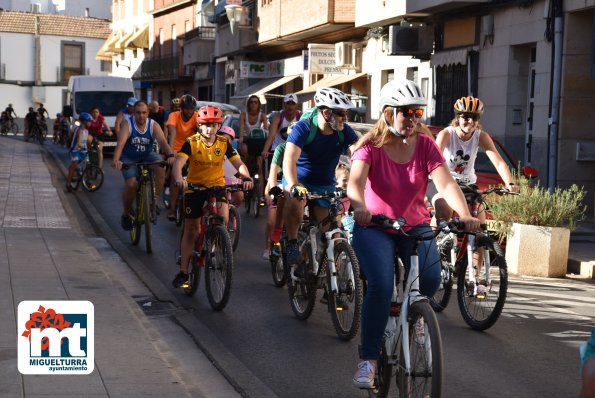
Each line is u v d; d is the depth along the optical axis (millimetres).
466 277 10969
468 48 29281
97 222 20500
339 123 10750
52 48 99812
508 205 15234
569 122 24344
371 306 7367
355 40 40969
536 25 25594
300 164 11062
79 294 11203
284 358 9430
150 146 16766
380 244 7438
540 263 15055
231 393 8195
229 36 55188
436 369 6535
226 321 11102
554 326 11078
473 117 11602
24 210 20344
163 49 79062
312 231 10883
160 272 14414
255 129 21797
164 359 8516
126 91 48062
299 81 48375
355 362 9289
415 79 34281
